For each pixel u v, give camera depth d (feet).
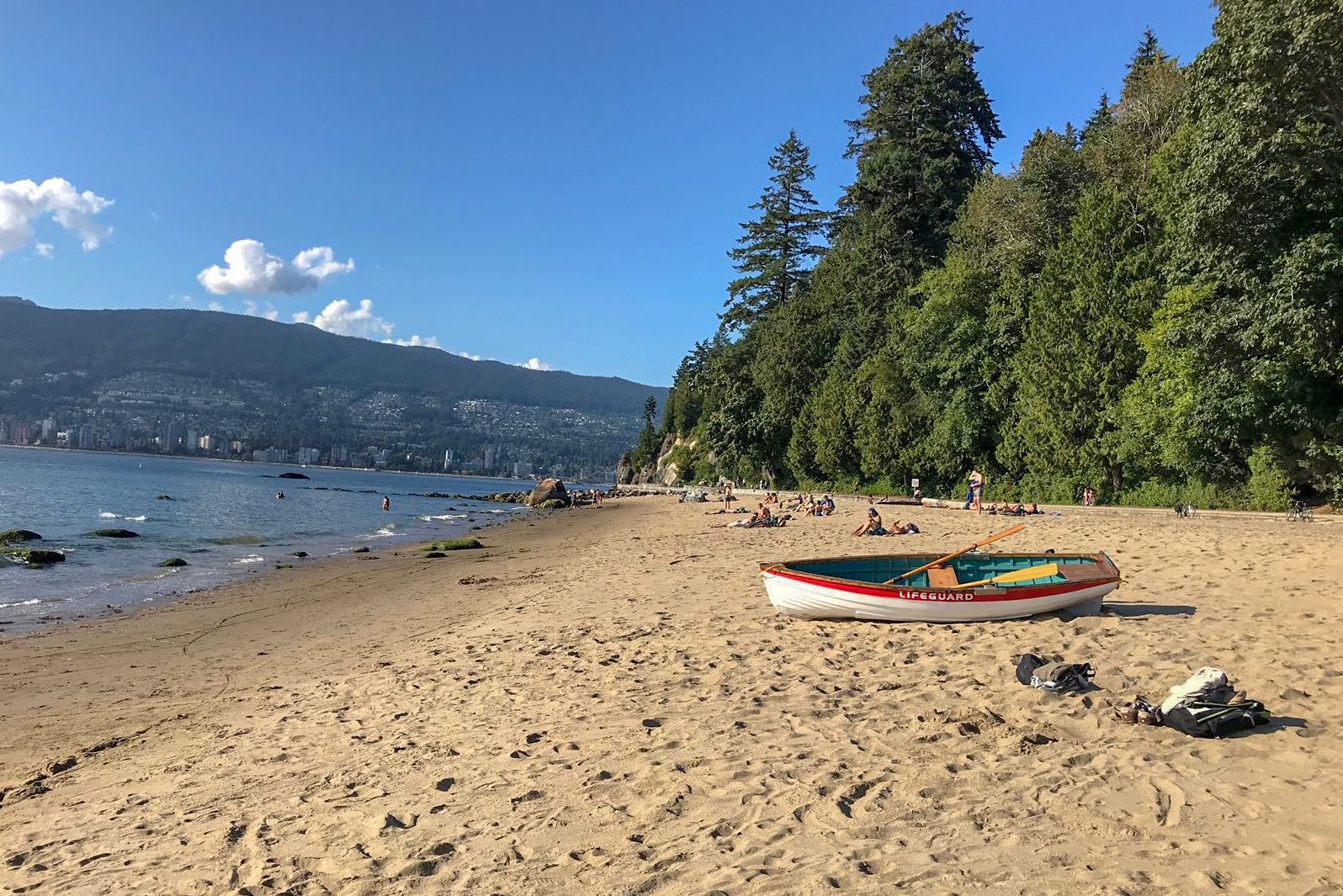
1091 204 122.62
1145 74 139.23
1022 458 137.59
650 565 69.31
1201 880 13.05
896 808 16.63
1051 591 35.12
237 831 17.58
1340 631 29.89
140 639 44.96
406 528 145.18
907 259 198.70
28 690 33.91
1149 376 109.29
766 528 105.40
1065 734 20.67
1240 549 56.29
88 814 19.66
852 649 31.94
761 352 250.78
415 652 38.32
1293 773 17.42
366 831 17.03
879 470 176.14
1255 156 72.79
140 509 153.58
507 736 23.26
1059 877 13.42
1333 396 81.76
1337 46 65.21
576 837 16.14
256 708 30.19
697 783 18.54
